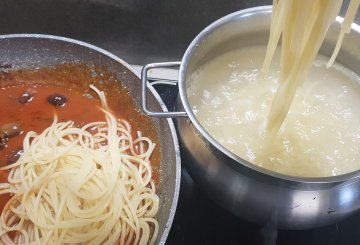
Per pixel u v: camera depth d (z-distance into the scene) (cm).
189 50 28
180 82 26
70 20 38
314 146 30
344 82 34
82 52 34
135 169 31
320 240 29
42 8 37
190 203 30
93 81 35
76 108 34
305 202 25
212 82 34
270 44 27
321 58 34
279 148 30
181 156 30
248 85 34
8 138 32
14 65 34
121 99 35
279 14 26
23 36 33
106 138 33
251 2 36
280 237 29
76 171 30
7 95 34
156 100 31
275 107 29
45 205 29
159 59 40
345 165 29
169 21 37
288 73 27
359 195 25
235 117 32
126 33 38
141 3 36
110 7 36
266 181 24
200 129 25
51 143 32
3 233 28
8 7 37
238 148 30
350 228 29
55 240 28
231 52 34
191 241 28
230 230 29
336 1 24
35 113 34
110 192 30
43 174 30
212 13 36
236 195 26
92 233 28
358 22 36
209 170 26
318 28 25
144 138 33
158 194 31
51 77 35
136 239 29
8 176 30
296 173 29
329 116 32
